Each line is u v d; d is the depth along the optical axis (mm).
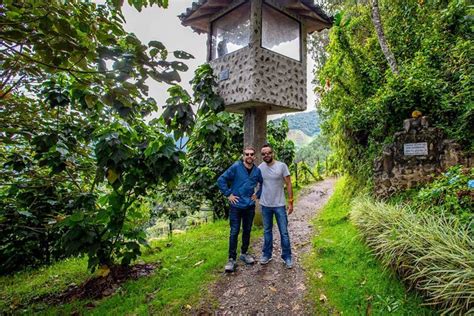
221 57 5266
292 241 4750
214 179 6926
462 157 3887
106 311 3119
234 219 3836
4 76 2467
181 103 2900
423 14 5910
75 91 3428
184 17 5578
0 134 3273
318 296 3014
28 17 1685
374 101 5055
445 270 2223
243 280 3516
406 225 2975
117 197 3664
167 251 4887
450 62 4836
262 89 4742
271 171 3848
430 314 2311
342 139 6566
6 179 4176
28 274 4945
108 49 1771
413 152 4305
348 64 6359
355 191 5820
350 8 8250
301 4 5086
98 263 3830
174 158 3580
